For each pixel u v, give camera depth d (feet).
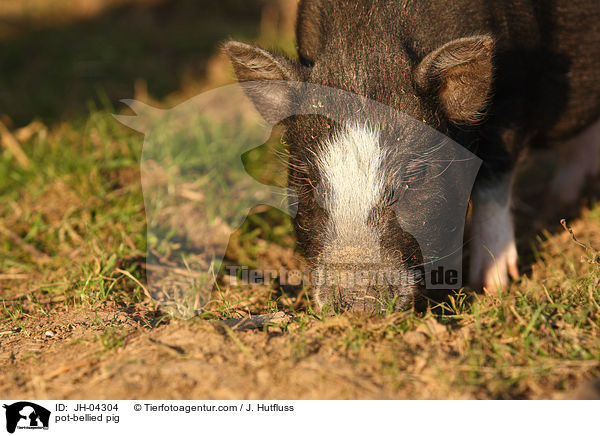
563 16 25.45
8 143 37.50
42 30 64.34
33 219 31.68
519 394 17.11
